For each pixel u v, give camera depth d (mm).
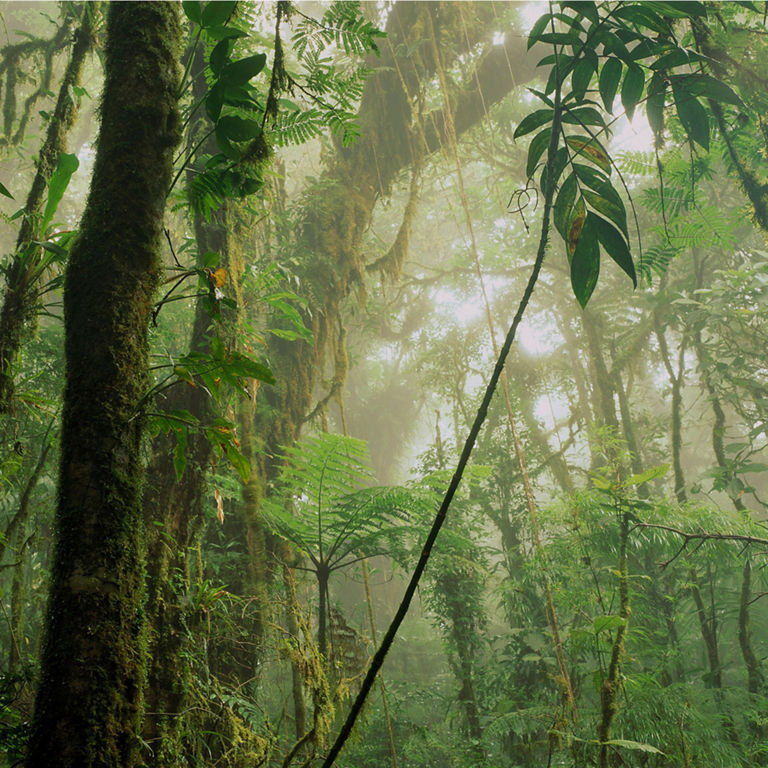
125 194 1509
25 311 2383
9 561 3793
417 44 5918
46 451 2846
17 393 2494
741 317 5379
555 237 9250
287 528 3936
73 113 2773
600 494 4336
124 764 1223
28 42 4160
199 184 1899
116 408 1387
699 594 5180
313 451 3879
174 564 2568
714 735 3818
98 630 1246
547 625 5977
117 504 1338
